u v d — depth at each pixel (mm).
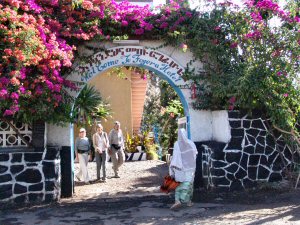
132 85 20094
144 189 10883
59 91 8562
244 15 9727
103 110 18406
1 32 7840
